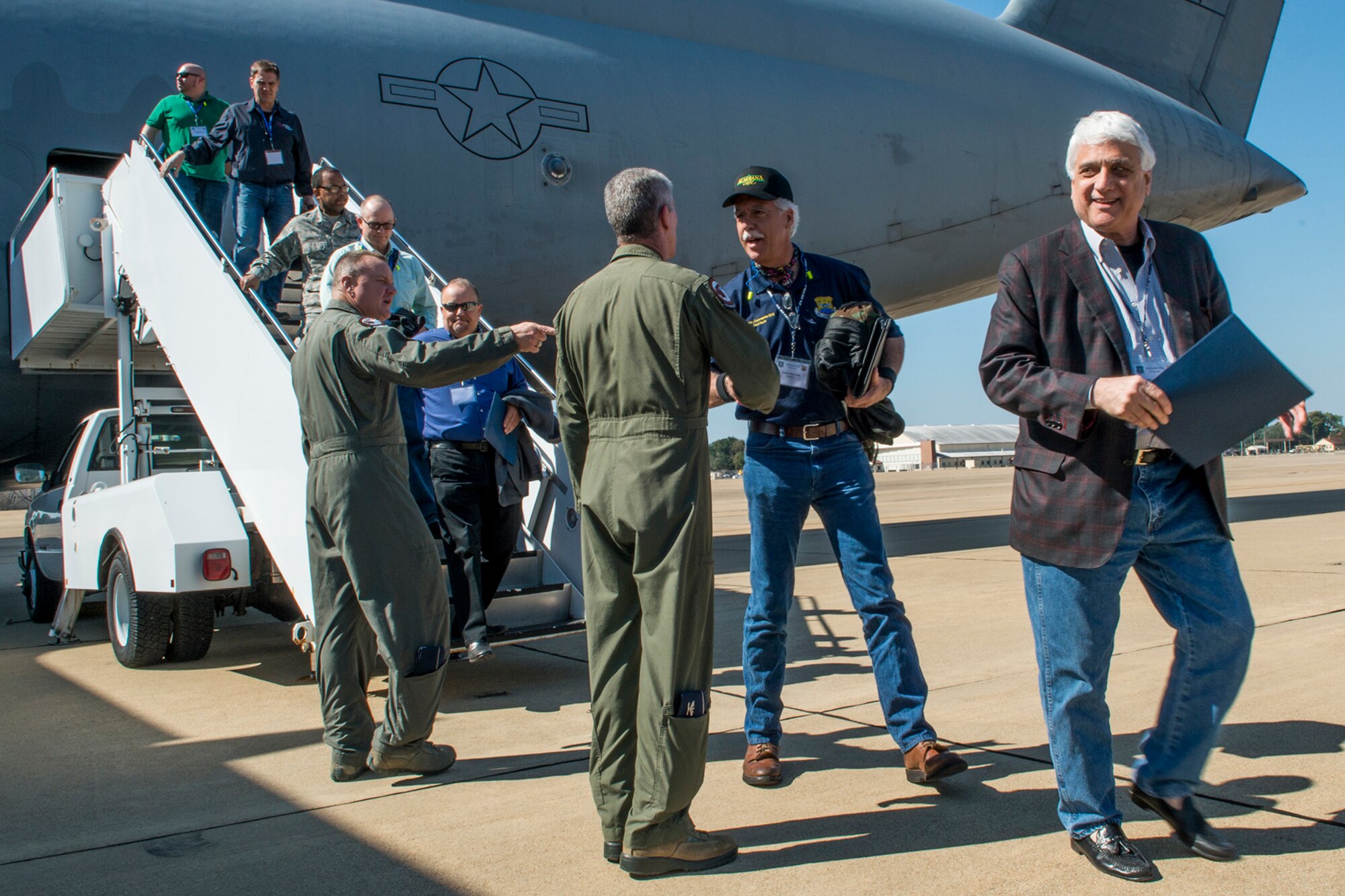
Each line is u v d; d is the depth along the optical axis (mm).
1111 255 2199
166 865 2359
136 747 3475
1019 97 12008
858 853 2334
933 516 16266
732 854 2314
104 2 7676
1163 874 2150
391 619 2908
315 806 2787
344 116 8141
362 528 2863
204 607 4969
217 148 6094
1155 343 2195
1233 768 2801
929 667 4383
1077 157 2189
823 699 3924
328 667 3012
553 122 9070
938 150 11328
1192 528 2158
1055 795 2682
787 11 11078
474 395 4156
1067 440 2174
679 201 9734
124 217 5953
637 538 2189
